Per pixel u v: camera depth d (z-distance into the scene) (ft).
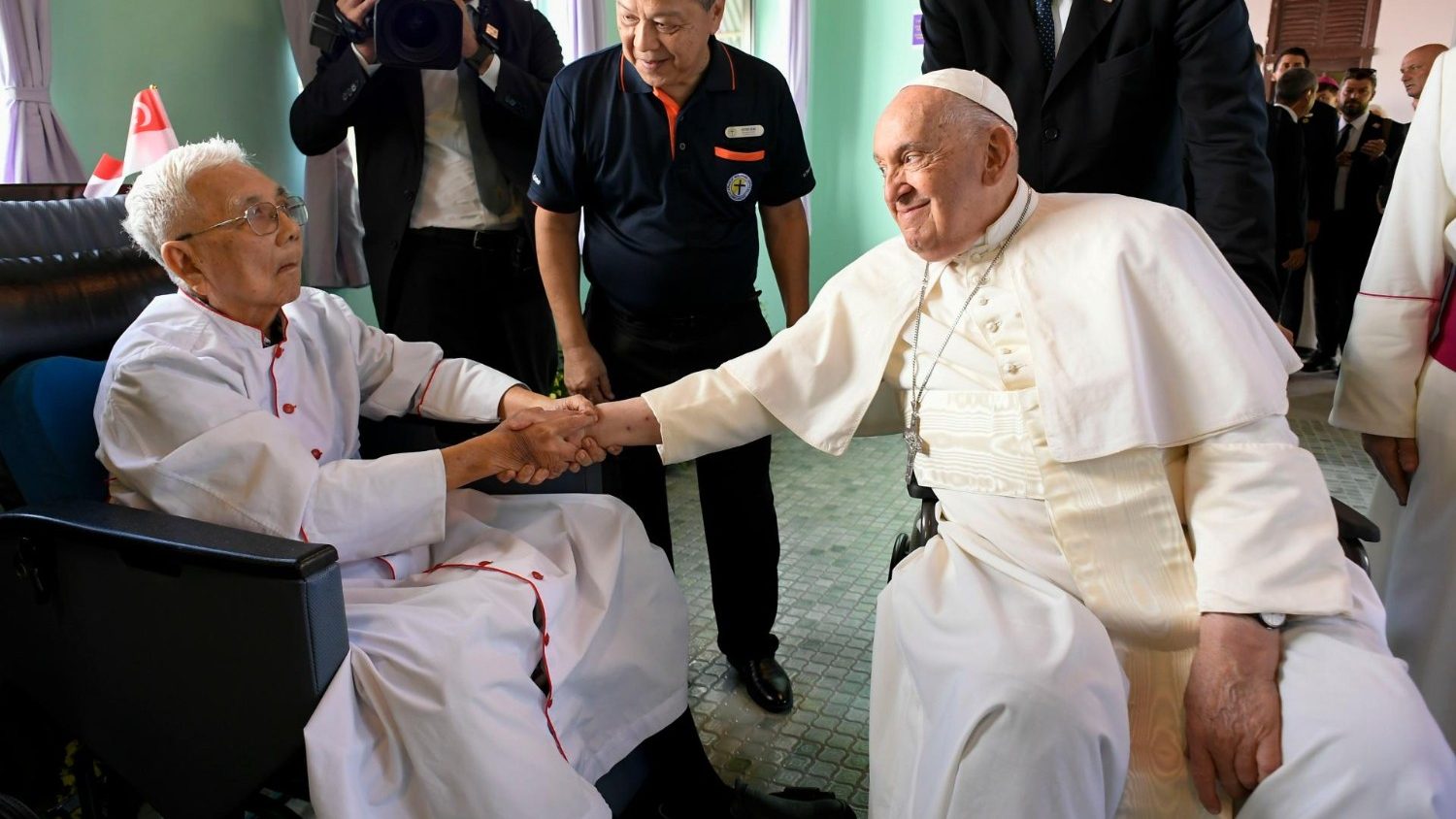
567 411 4.87
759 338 6.44
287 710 3.56
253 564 3.42
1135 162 5.57
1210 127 5.05
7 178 6.84
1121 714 3.54
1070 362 4.04
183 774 3.90
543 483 5.32
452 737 3.67
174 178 4.29
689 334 6.15
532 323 7.66
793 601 8.09
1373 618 3.75
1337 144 15.42
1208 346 3.94
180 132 8.02
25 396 4.27
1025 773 3.37
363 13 6.46
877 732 4.29
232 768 3.75
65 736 4.62
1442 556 4.85
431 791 3.67
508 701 3.87
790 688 6.61
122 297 5.09
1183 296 4.01
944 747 3.58
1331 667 3.49
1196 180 5.19
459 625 3.93
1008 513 4.17
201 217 4.28
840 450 4.75
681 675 5.13
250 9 8.48
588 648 4.48
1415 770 3.18
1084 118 5.50
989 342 4.29
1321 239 15.61
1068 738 3.35
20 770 4.61
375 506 4.30
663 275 5.91
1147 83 5.33
